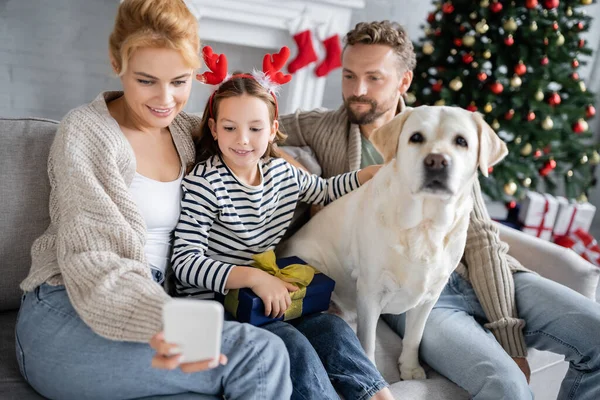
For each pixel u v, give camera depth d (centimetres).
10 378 101
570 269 157
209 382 94
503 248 150
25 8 251
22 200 119
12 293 121
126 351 89
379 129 118
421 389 125
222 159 128
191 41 108
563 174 301
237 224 125
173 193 121
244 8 264
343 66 160
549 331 138
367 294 125
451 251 121
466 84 263
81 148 105
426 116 110
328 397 102
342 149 161
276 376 94
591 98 280
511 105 266
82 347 91
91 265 92
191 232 120
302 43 283
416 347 133
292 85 296
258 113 120
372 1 323
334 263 137
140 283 90
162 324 83
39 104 271
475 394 123
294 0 274
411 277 119
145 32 102
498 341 141
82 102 279
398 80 160
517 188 287
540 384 167
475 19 258
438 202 111
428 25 307
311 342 118
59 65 267
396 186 116
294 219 153
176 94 112
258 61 298
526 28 256
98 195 99
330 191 145
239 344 94
